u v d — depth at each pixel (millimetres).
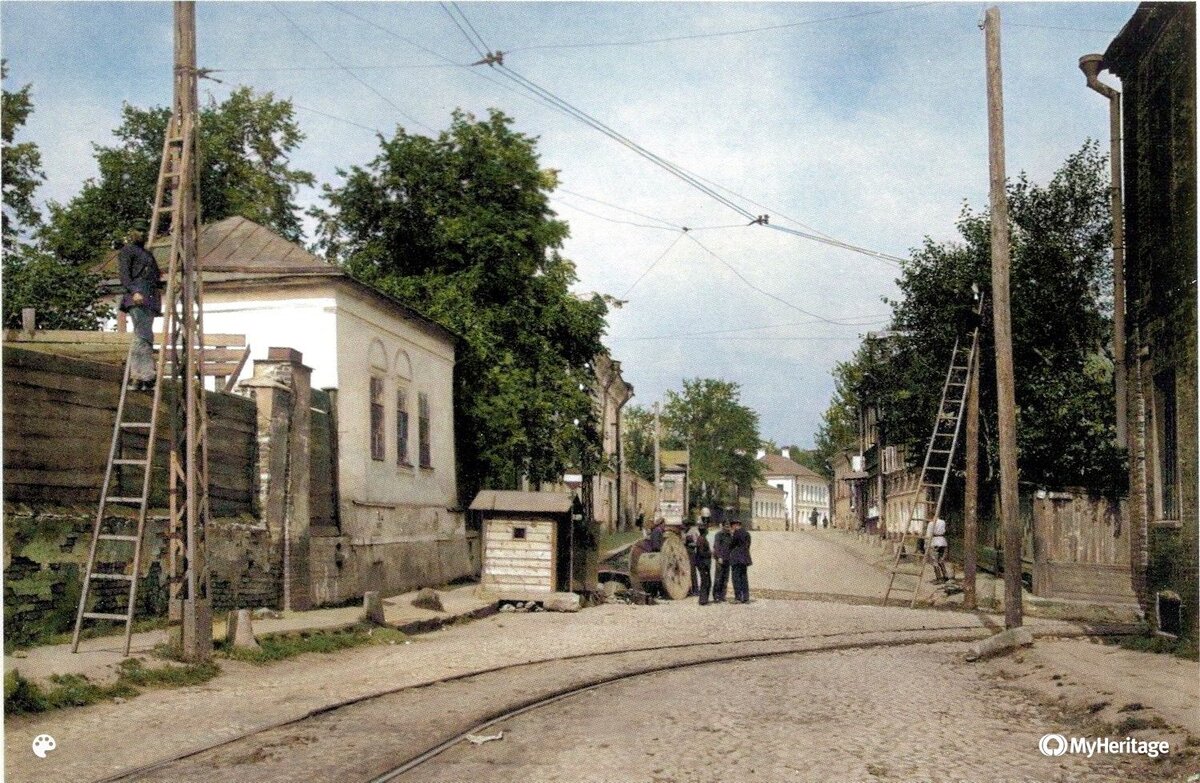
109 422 16031
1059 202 30125
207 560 14047
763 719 11164
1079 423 28703
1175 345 16922
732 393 108375
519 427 33812
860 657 17297
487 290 35250
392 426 26984
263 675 13758
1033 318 29828
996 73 20984
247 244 25953
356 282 24406
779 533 77938
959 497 35844
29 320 19703
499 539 25422
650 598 28688
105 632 15117
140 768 8531
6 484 14086
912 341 33531
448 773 8578
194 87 14547
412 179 35094
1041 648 16938
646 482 83375
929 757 9461
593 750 9477
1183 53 16359
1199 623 15922
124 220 41000
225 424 18578
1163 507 18312
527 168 35500
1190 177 16188
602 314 37781
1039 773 9000
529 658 16016
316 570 21125
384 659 15758
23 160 33812
